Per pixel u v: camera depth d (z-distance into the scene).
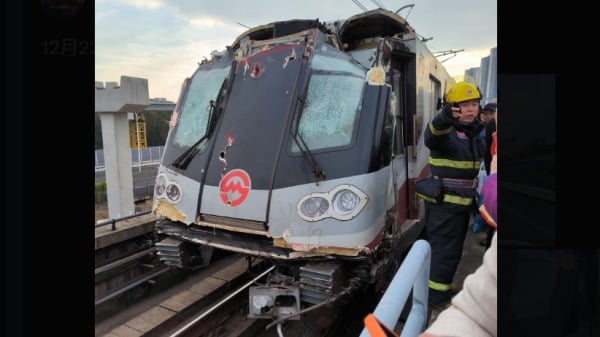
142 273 4.76
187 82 3.97
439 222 2.87
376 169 2.81
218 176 3.19
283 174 2.92
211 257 3.69
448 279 2.84
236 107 3.39
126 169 6.10
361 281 2.85
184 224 3.44
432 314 2.59
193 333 3.31
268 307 2.83
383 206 2.90
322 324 3.69
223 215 3.10
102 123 5.98
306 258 2.81
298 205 2.82
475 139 2.89
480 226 2.71
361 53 4.36
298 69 3.26
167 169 3.54
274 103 3.23
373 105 2.96
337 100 3.06
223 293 4.16
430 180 2.91
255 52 3.56
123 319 4.05
